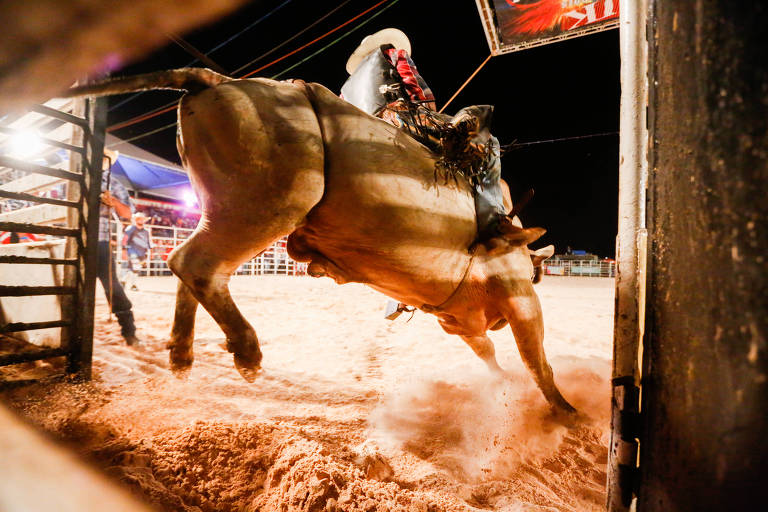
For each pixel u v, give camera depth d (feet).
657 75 3.91
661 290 3.69
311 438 7.94
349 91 10.62
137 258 33.96
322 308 28.12
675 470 3.33
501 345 18.49
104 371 13.03
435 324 22.84
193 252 7.09
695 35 3.25
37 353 11.23
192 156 6.68
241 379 12.67
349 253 8.31
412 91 9.80
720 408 2.90
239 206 6.64
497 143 10.41
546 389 9.87
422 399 11.32
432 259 8.49
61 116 11.68
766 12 2.60
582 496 7.02
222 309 7.22
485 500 6.69
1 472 5.63
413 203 7.83
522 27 17.60
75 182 12.23
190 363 8.20
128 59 1.92
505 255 9.48
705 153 3.11
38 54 1.92
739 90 2.78
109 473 5.75
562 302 32.99
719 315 2.94
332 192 7.41
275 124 6.67
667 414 3.48
